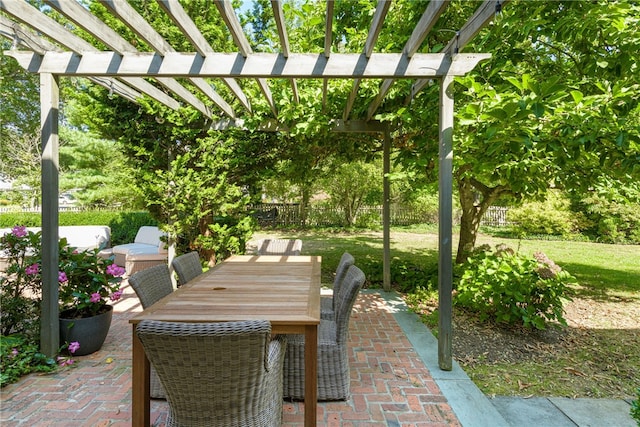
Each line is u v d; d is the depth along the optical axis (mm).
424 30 2223
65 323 2873
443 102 2703
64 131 9477
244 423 1555
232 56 2668
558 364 2910
